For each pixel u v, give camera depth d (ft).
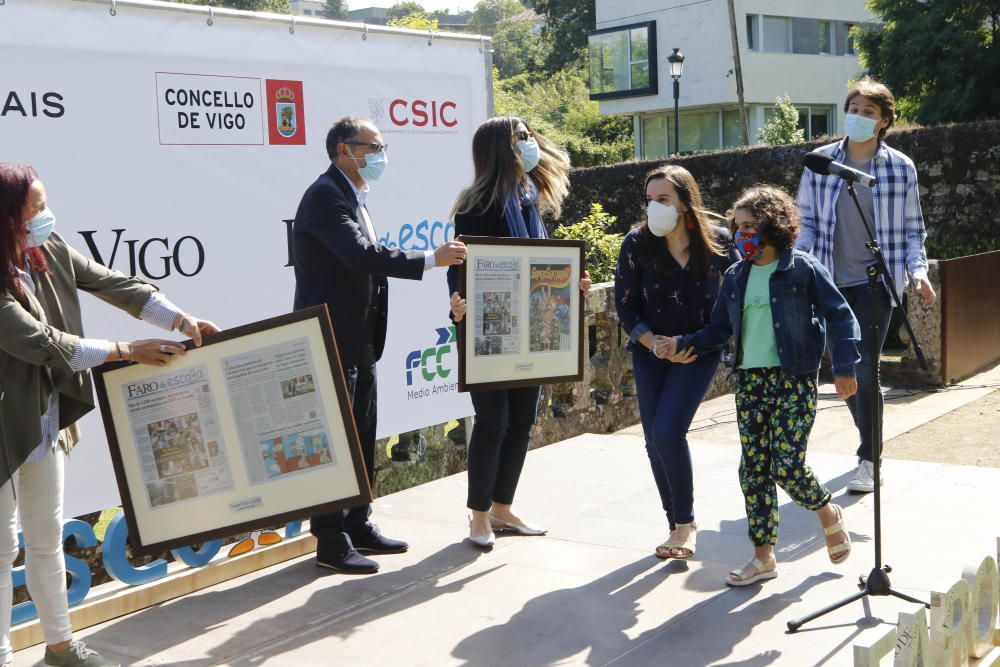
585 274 16.38
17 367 10.84
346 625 13.29
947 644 10.39
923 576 14.07
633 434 25.32
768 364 13.69
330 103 17.35
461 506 18.63
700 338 14.12
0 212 10.49
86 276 12.29
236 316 16.10
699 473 20.17
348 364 14.90
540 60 212.64
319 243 14.56
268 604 14.14
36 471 11.38
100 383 12.77
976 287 30.63
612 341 25.75
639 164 69.41
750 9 113.29
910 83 87.15
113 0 14.26
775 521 14.10
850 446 22.54
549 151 16.43
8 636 11.32
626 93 121.19
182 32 15.14
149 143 14.79
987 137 54.95
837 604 12.67
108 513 18.60
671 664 11.76
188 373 12.80
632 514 17.71
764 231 13.37
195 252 15.46
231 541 17.80
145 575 14.33
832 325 13.39
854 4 122.42
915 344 14.12
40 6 13.53
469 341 15.31
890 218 18.38
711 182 66.49
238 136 15.94
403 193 18.88
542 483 19.80
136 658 12.42
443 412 19.84
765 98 115.85
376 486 20.61
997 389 28.02
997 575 11.81
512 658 12.11
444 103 19.47
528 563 15.40
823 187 18.74
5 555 11.12
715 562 15.11
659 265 14.66
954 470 19.48
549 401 23.86
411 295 19.07
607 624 13.01
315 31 17.04
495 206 15.70
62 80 13.79
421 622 13.29
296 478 12.81
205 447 12.87
